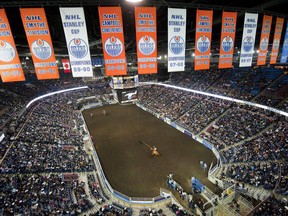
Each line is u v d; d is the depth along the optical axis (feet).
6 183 58.70
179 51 38.68
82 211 51.01
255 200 52.34
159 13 78.02
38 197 54.29
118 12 33.60
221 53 42.55
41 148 81.30
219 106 114.32
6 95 130.11
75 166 73.05
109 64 35.53
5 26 31.68
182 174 68.69
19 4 31.37
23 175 63.77
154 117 131.85
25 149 78.28
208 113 111.45
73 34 33.12
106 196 59.41
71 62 34.30
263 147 70.85
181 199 57.00
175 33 37.70
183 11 37.04
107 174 70.95
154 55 37.29
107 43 34.58
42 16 31.65
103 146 93.66
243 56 45.09
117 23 34.01
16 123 97.25
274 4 59.47
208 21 39.52
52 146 84.99
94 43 119.14
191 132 99.96
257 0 61.82
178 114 122.21
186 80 162.71
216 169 67.51
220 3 64.34
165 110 134.62
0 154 71.56
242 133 85.66
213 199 53.47
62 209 50.49
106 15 33.47
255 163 65.10
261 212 42.39
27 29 31.78
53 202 52.90
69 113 141.49
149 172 70.79
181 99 141.59
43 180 61.93
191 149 85.66
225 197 53.93
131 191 61.41
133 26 94.58
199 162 75.36
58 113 133.39
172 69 39.27
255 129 84.89
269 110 92.12
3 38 32.01
